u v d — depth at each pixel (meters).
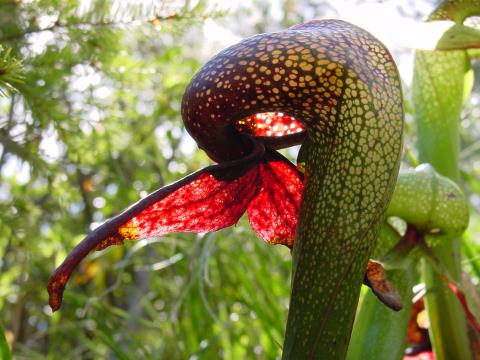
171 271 0.59
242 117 0.19
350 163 0.19
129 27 0.33
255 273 0.47
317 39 0.18
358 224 0.19
